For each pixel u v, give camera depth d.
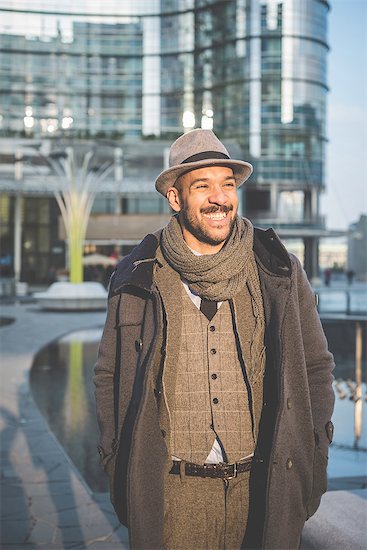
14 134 52.91
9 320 19.95
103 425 1.94
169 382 1.85
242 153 58.34
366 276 63.44
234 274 1.81
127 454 1.80
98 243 48.66
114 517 3.85
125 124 63.91
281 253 1.82
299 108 60.72
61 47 63.19
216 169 1.86
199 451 1.86
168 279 1.89
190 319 1.88
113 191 48.97
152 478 1.77
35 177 47.75
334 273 76.44
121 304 1.90
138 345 1.87
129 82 64.25
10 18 62.38
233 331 1.87
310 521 2.96
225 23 62.25
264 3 60.66
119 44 64.19
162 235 1.93
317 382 1.92
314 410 1.89
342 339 12.82
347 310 19.42
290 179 59.94
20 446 5.58
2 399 7.79
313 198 61.06
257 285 1.87
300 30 60.66
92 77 63.72
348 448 5.34
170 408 1.86
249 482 1.87
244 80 61.19
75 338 15.49
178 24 63.78
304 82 60.88
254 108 60.56
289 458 1.76
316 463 1.87
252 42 60.94
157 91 64.19
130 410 1.83
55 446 5.59
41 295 23.83
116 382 1.94
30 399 7.82
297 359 1.80
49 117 61.84
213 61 63.28
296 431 1.79
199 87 63.69
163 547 1.83
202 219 1.86
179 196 1.92
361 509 3.11
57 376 10.19
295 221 59.34
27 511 3.95
